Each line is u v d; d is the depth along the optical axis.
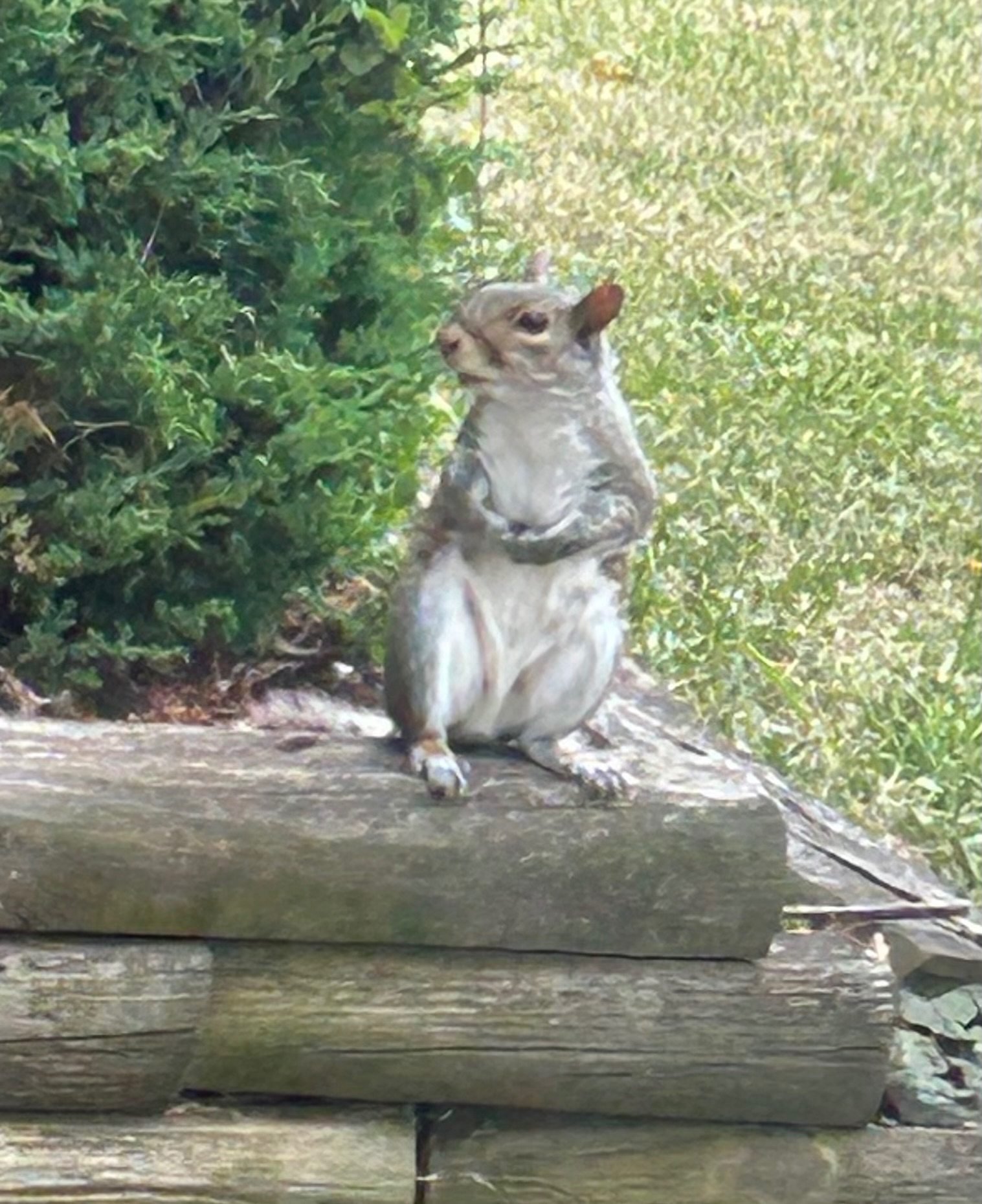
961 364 16.56
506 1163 6.31
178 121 7.46
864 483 14.24
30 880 5.74
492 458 5.98
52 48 6.79
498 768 6.14
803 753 10.81
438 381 8.84
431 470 9.97
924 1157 6.50
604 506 5.99
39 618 7.08
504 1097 6.21
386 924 5.98
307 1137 6.11
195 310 7.08
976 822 10.62
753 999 6.21
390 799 5.94
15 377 6.96
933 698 11.64
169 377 6.88
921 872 8.23
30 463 7.05
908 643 12.35
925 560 13.53
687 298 16.52
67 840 5.73
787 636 12.11
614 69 20.38
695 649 11.60
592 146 18.72
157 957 5.86
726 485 13.82
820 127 20.25
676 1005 6.17
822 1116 6.38
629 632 11.65
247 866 5.85
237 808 5.84
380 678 7.97
